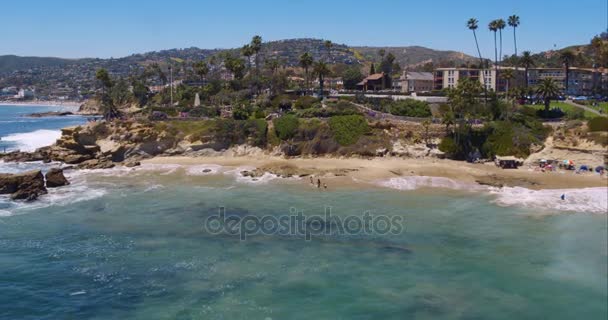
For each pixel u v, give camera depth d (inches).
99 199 2640.3
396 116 4315.9
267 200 2610.7
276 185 2965.1
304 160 3713.1
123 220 2266.2
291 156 3863.2
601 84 6934.1
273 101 5393.7
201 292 1569.9
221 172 3346.5
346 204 2524.6
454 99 3722.9
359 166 3437.5
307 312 1454.2
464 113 3863.2
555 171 3289.9
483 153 3678.6
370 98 5187.0
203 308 1475.1
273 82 6574.8
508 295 1549.0
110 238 2030.0
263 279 1658.5
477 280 1649.9
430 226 2171.5
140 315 1435.8
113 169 3491.6
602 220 2250.2
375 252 1881.2
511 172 3282.5
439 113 4483.3
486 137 3703.3
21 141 4795.8
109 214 2361.0
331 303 1505.9
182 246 1940.2
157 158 3885.3
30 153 3887.8
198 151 3966.5
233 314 1440.7
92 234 2078.0
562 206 2471.7
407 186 2893.7
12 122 7194.9
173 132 4005.9
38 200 2613.2
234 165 3577.8
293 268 1743.4
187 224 2207.2
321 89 5984.3
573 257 1823.3
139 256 1843.0
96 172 3388.3
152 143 3929.6
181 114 4977.9
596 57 7485.2
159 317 1424.7
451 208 2444.6
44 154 3870.6
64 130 3900.1
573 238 2014.0
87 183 3041.3
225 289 1589.6
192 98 7229.3
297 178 3125.0
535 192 2736.2
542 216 2311.8
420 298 1537.9
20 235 2063.2
